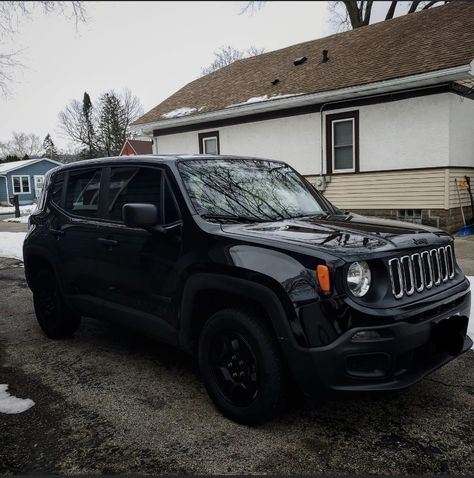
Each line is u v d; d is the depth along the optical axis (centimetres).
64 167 466
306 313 252
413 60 1085
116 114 5234
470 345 309
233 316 286
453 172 1050
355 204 1191
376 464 249
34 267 483
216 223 316
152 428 290
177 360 407
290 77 1362
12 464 255
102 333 490
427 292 285
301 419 298
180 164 353
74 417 305
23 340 470
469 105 1102
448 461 251
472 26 1122
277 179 408
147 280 343
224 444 271
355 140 1168
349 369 251
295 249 266
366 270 258
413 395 328
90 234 396
